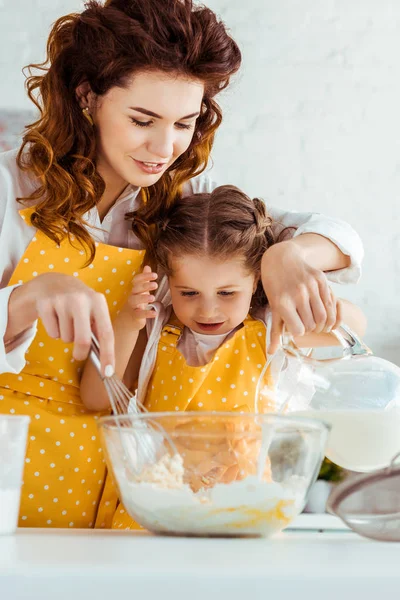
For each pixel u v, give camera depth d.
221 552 0.59
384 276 3.22
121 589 0.49
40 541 0.67
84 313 0.82
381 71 3.29
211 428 0.71
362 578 0.50
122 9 1.16
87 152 1.26
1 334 0.92
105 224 1.33
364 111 3.28
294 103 3.26
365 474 0.69
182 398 1.38
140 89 1.12
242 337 1.44
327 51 3.28
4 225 1.24
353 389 0.96
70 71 1.23
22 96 3.06
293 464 0.72
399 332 3.20
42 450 1.23
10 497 0.74
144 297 1.27
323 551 0.61
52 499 1.24
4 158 1.29
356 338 1.01
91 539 0.69
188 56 1.11
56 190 1.23
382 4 3.30
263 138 3.25
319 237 1.27
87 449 1.25
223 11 3.26
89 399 1.25
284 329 1.04
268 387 1.08
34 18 3.10
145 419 0.72
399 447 0.95
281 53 3.27
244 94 3.25
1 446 0.74
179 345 1.43
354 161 3.26
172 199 1.41
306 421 0.72
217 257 1.34
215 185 1.59
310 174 3.25
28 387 1.25
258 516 0.70
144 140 1.16
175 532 0.71
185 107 1.14
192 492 0.71
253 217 1.40
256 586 0.49
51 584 0.48
